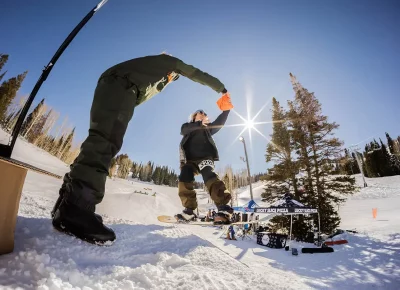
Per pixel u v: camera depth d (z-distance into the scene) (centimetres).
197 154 300
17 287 91
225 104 292
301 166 1558
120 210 1559
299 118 1647
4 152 114
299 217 1327
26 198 518
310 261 582
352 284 380
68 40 143
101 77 187
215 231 1209
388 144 6812
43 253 132
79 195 159
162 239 265
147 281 136
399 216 1620
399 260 568
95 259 159
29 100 125
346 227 1383
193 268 175
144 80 197
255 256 595
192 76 248
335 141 1530
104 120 171
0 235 116
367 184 4681
